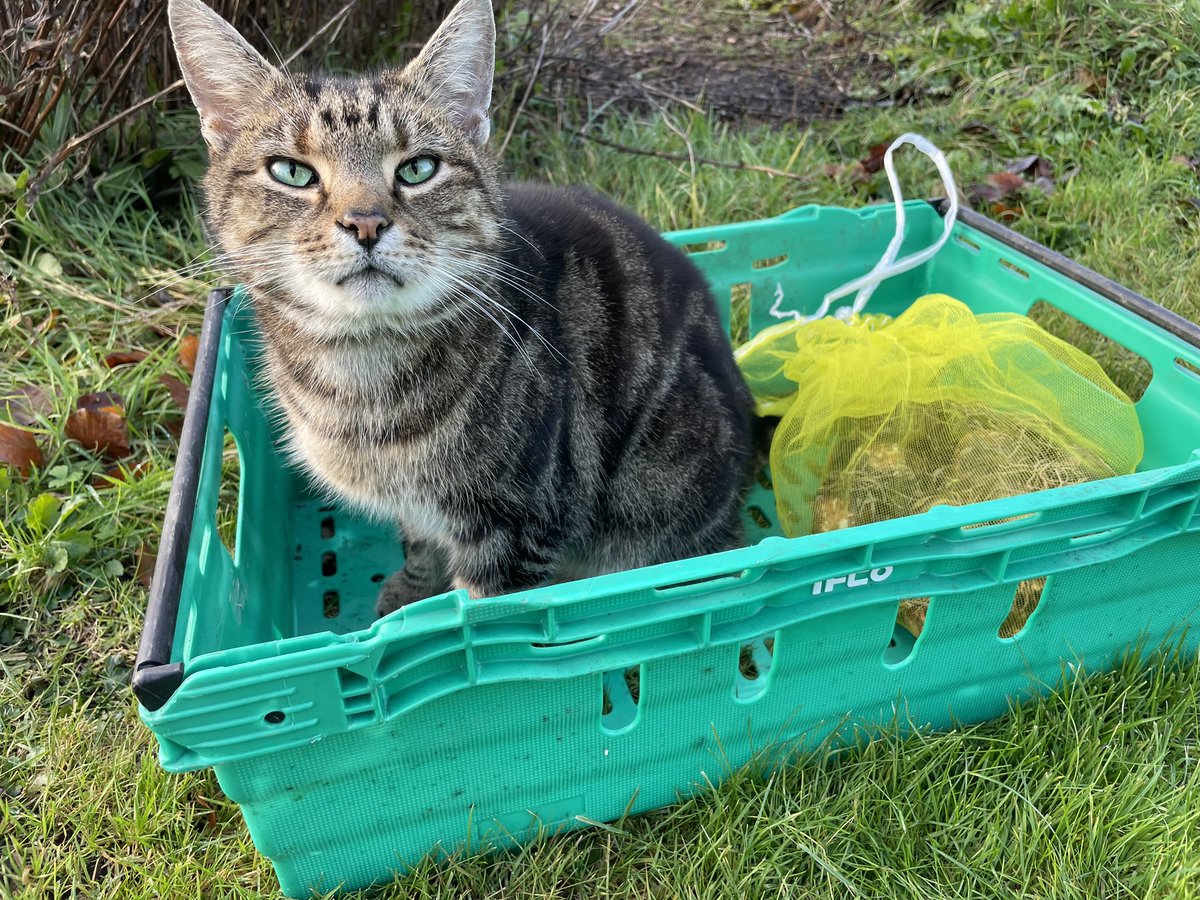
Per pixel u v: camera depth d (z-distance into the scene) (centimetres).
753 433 48
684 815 32
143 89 59
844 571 29
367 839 30
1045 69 77
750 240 52
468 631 26
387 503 37
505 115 70
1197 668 35
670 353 39
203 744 25
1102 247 61
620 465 39
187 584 30
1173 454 41
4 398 48
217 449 37
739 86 85
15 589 40
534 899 30
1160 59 75
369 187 31
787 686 32
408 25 70
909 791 32
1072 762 32
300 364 35
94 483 46
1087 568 32
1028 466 39
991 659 34
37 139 57
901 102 81
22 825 32
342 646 24
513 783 30
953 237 53
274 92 33
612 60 88
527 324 35
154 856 31
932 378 42
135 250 57
